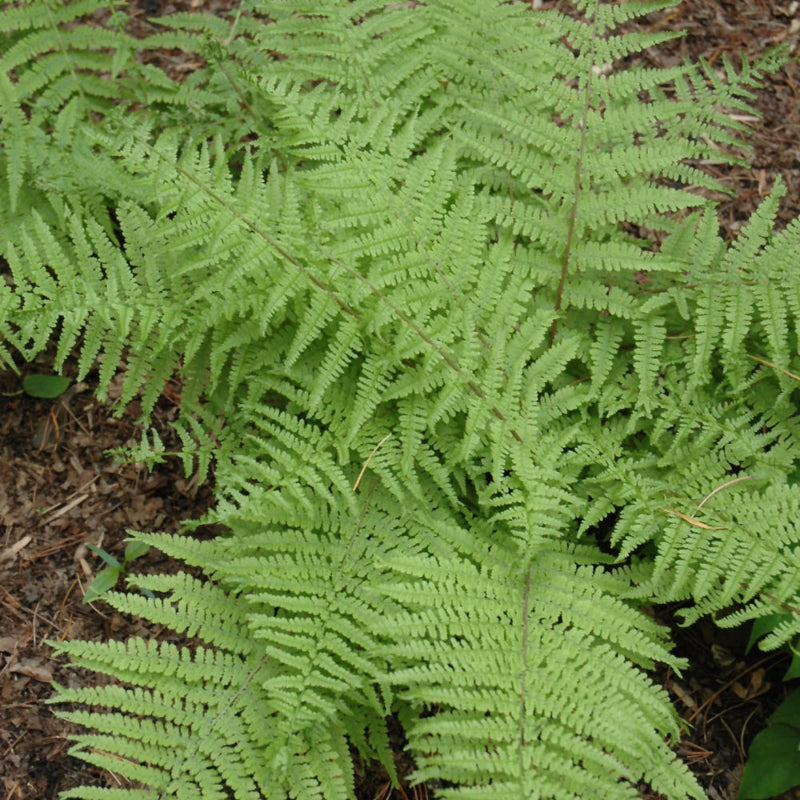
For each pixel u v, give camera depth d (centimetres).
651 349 183
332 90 208
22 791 184
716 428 180
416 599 168
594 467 184
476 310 181
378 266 177
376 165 180
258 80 190
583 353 189
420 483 185
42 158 193
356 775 185
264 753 166
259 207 175
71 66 209
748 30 247
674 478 181
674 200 183
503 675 166
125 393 187
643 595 176
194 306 185
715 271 188
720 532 173
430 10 200
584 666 169
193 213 174
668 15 248
